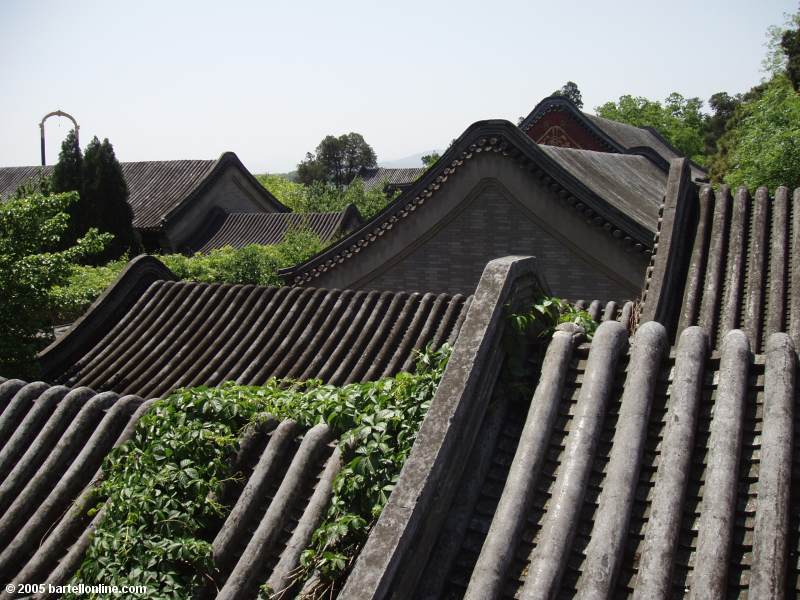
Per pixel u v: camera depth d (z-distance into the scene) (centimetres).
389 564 361
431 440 402
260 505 526
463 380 421
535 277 492
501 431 434
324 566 446
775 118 2956
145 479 541
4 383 710
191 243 3628
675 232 999
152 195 3784
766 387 388
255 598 471
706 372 412
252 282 2694
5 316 1160
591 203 1585
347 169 8556
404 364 1020
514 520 376
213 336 1139
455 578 379
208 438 556
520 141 1611
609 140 3300
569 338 454
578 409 410
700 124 7306
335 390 579
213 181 3728
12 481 624
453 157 1675
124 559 505
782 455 357
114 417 631
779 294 884
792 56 3384
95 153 3072
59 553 563
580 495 374
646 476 379
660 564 336
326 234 3544
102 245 1251
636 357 423
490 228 1698
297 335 1110
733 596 327
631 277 1595
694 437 381
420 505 380
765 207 1020
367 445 485
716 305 908
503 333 451
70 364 1157
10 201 1226
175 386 1060
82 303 1320
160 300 1223
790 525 344
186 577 498
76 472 605
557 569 348
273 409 587
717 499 349
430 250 1752
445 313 1080
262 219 3706
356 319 1108
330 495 500
